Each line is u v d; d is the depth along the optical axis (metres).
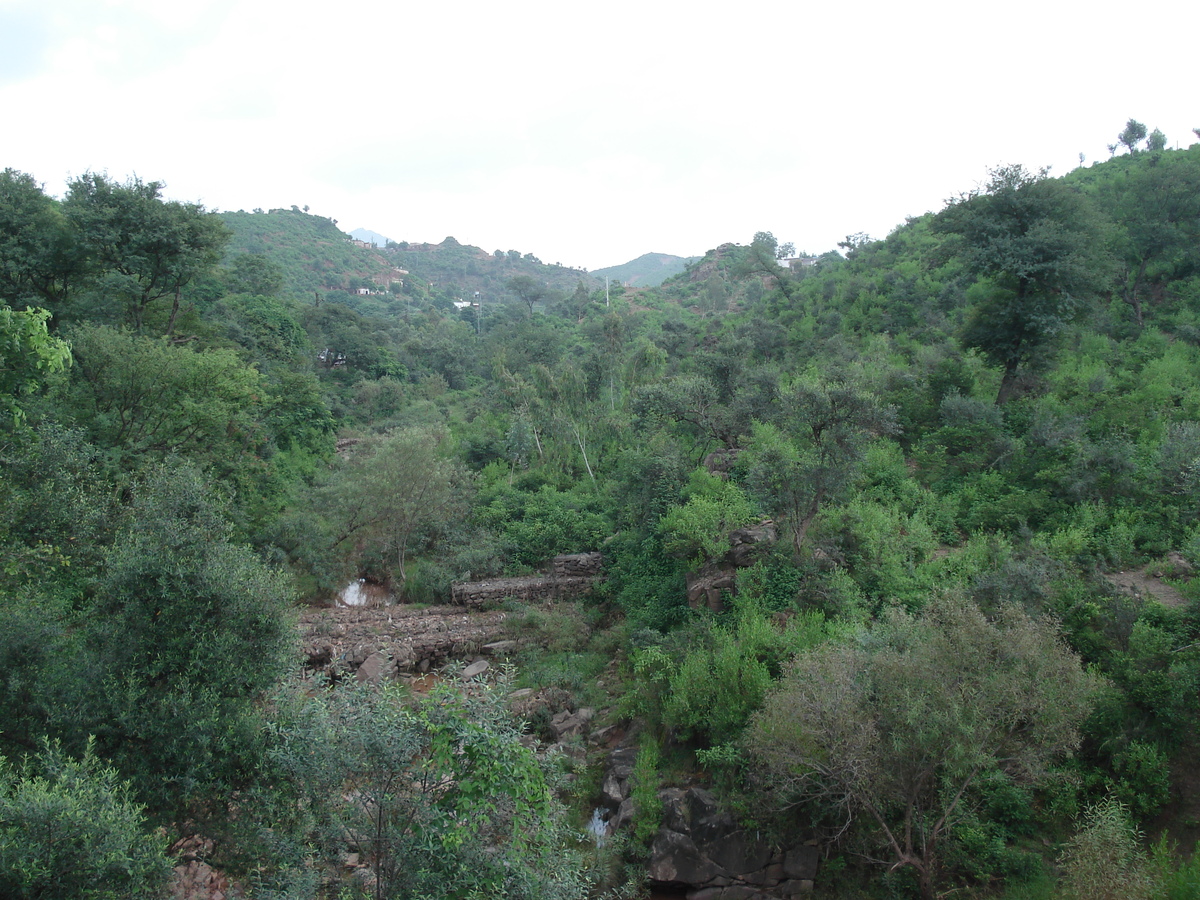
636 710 14.59
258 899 7.60
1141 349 25.84
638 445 26.11
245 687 9.41
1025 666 8.24
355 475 26.00
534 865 7.54
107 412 19.66
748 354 33.97
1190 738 9.88
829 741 8.91
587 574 22.70
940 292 34.72
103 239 24.19
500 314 99.50
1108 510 16.30
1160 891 7.96
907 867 9.72
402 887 7.11
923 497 18.34
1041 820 9.82
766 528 17.42
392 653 18.50
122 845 6.52
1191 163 32.22
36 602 9.48
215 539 10.11
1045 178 23.02
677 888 10.76
